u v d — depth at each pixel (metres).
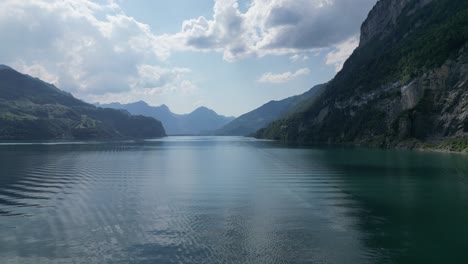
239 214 46.66
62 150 179.25
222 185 70.69
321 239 36.53
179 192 62.59
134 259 31.47
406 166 97.62
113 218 44.62
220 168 102.38
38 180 75.75
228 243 35.41
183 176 84.44
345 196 58.34
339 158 127.44
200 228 40.34
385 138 187.62
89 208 49.84
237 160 130.12
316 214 46.56
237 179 79.12
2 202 53.44
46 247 34.28
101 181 75.44
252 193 61.66
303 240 36.28
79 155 147.62
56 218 44.44
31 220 43.50
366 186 67.69
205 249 33.78
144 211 48.31
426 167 94.44
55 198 56.56
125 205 51.91
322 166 102.75
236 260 31.20
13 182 72.75
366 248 34.00
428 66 184.38
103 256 32.16
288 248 34.03
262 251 33.22
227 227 40.75
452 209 48.78
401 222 42.62
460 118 151.50
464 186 66.38
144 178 80.62
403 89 196.50
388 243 35.41
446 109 160.12
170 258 31.62
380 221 43.09
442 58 178.38
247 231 39.22
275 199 56.25
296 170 94.50
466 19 194.50
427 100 171.38
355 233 38.41
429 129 165.38
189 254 32.56
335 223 42.28
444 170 88.06
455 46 179.75
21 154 149.38
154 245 34.84
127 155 153.88
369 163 107.69
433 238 36.78
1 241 35.88
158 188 66.94
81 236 37.47
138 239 36.56
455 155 127.19
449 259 31.47
